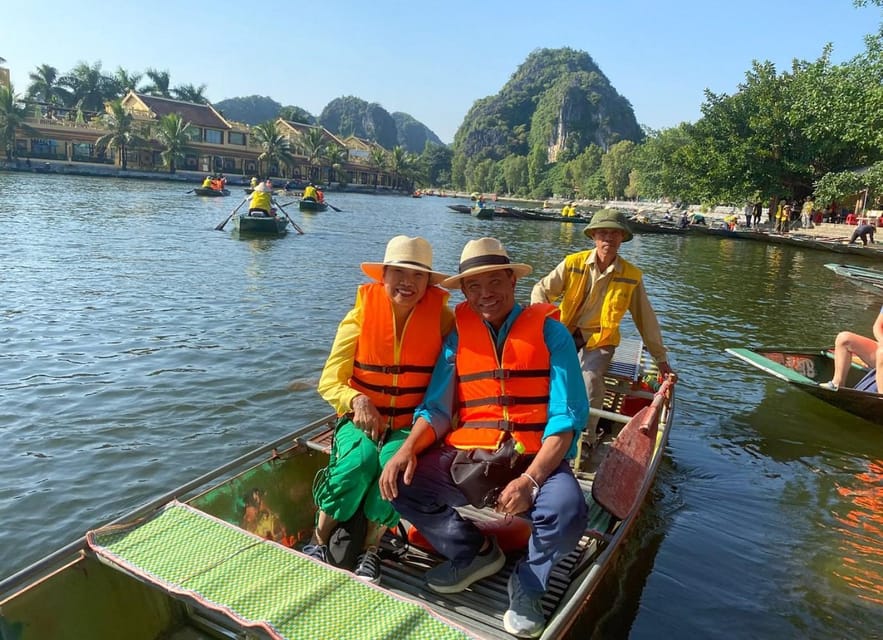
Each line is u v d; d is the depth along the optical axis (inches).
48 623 94.7
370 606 90.5
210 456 202.7
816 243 1009.5
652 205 2925.7
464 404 119.2
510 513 104.6
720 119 1369.3
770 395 285.4
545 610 114.6
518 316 117.0
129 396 245.4
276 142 2925.7
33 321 339.6
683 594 145.3
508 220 1574.8
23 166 2201.0
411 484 116.0
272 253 650.2
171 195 1530.5
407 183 4035.4
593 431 192.2
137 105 2748.5
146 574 94.7
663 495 191.2
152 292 425.4
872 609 142.1
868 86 814.5
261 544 104.0
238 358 295.1
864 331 440.5
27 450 201.3
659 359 183.5
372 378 122.9
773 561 159.0
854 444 233.1
